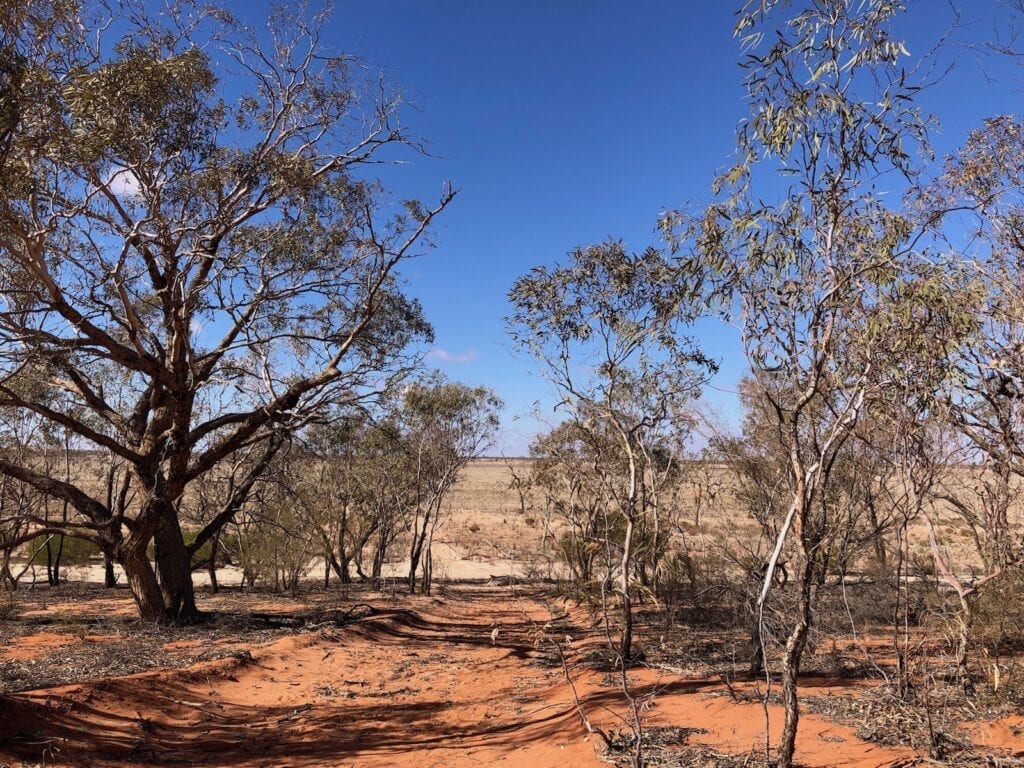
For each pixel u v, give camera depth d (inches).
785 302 196.9
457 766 266.1
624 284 363.9
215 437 785.6
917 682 291.1
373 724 334.3
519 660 488.7
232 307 568.7
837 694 291.4
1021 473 237.8
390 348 639.1
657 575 486.6
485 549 1466.5
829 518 342.6
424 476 1008.9
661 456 494.6
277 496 831.7
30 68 298.7
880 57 188.5
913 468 236.5
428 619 747.4
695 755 230.7
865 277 190.5
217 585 928.9
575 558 546.0
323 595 883.4
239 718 341.7
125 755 269.0
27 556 1088.2
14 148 330.6
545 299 377.4
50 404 709.3
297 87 531.8
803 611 193.3
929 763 206.1
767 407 351.9
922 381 197.5
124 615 639.1
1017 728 235.8
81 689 310.8
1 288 474.0
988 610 265.1
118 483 917.8
